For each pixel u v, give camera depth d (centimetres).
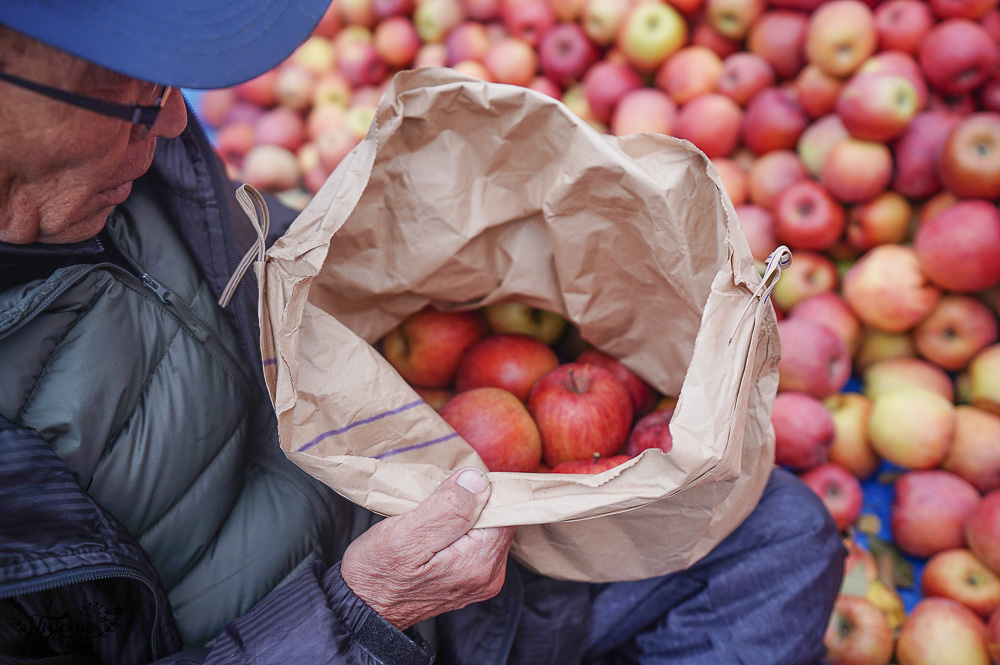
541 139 81
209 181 79
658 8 170
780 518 91
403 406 76
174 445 73
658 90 179
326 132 187
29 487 58
